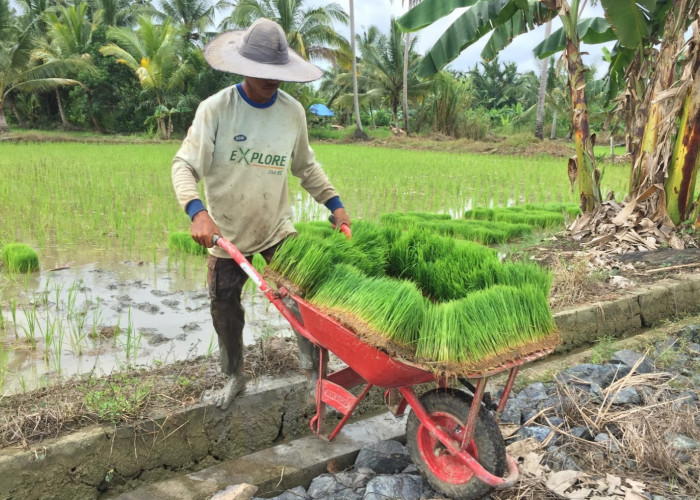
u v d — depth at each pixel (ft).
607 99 27.27
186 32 97.81
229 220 9.02
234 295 9.25
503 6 21.47
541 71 87.56
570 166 23.11
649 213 21.18
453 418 7.58
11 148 66.28
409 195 36.55
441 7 20.67
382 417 10.77
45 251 21.25
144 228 25.16
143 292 17.13
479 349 6.89
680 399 10.37
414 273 9.00
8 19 79.10
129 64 94.79
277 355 11.10
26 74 85.92
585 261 17.07
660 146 20.70
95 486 8.36
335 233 8.83
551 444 9.43
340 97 117.60
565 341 13.94
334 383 9.01
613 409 10.34
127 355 12.44
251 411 9.77
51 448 7.93
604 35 25.03
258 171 8.80
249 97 8.61
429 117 109.29
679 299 16.31
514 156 77.05
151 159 54.65
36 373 11.70
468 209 33.09
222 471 8.95
